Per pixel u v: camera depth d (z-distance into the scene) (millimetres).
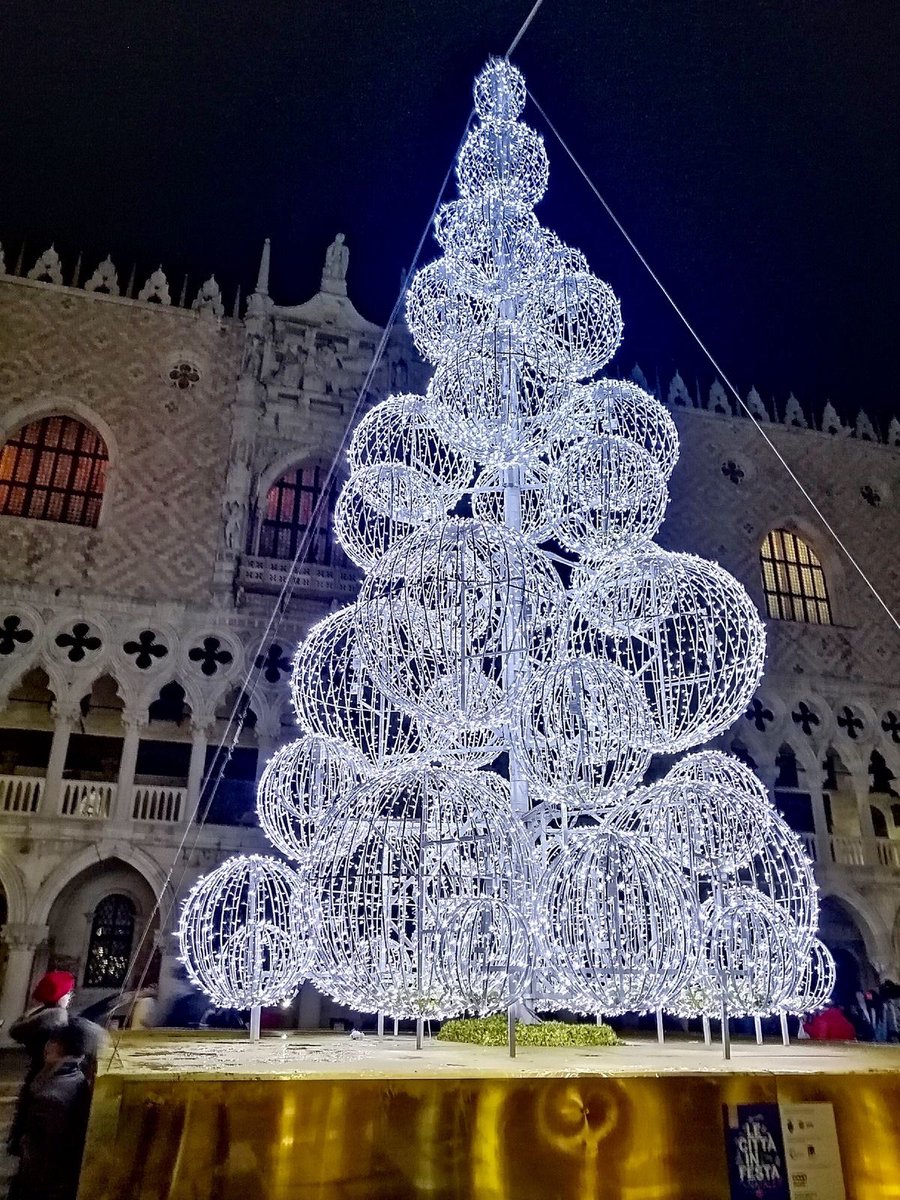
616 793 9578
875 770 36250
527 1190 6156
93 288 31875
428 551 9812
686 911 8875
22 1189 8727
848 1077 7008
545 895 8875
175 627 28391
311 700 12414
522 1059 8344
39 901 24531
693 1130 6570
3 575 27578
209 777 27578
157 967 26359
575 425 12406
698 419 37375
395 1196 5988
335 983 9156
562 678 9375
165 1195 5750
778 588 36156
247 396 31594
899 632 36656
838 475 38594
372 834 9625
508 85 15008
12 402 29609
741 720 32562
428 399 12672
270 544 31203
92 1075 8586
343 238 35938
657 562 10852
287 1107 6078
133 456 30156
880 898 31078
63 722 26484
